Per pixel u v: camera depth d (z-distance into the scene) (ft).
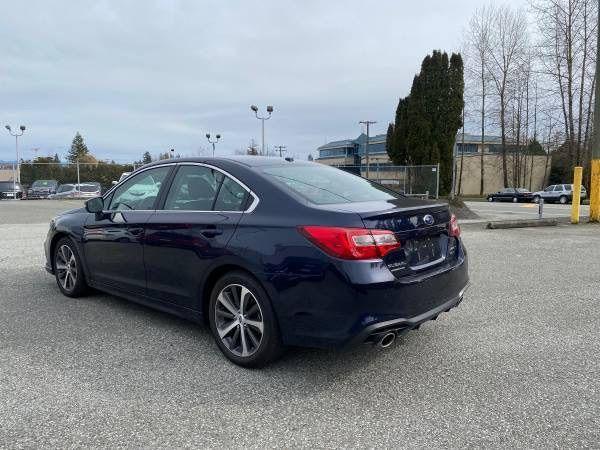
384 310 10.66
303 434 9.34
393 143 84.74
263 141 103.91
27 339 14.19
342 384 11.46
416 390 11.17
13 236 36.47
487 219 58.39
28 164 130.00
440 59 71.82
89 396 10.77
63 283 18.93
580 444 8.99
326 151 307.37
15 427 9.50
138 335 14.58
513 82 165.37
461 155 182.70
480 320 16.19
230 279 12.32
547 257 28.25
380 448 8.89
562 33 126.72
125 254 15.43
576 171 48.37
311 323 10.99
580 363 12.69
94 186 109.60
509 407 10.37
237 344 12.57
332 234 10.70
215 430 9.46
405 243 11.44
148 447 8.88
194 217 13.30
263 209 12.10
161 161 15.66
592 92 132.36
